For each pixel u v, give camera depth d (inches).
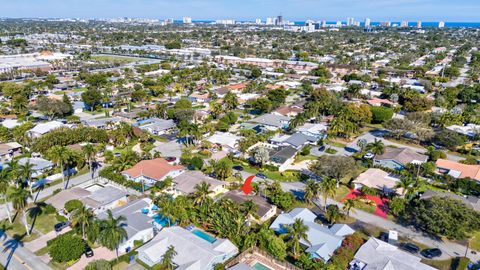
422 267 2630.4
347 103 7204.7
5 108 6796.3
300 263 2748.5
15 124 5925.2
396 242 3046.3
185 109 6289.4
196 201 3376.0
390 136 5915.4
